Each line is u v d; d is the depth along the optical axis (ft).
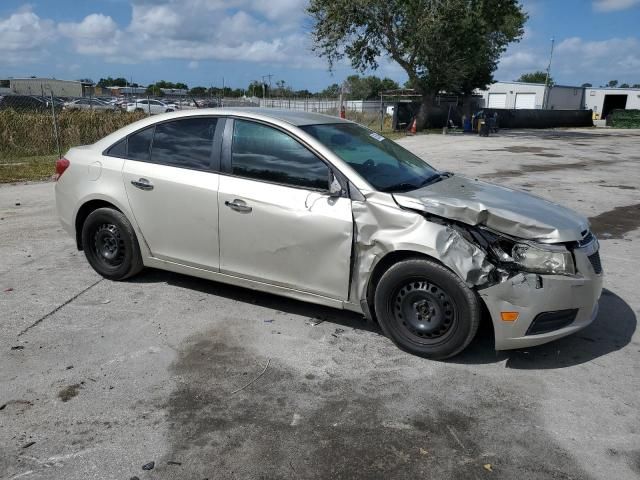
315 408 10.95
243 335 13.97
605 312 15.94
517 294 11.68
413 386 11.80
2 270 18.42
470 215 12.12
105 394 11.27
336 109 123.13
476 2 106.11
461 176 16.69
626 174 46.42
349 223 12.94
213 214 14.69
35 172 41.37
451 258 11.80
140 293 16.52
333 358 12.92
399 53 110.32
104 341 13.52
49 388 11.44
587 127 151.94
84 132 60.08
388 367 12.56
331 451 9.69
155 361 12.63
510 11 110.83
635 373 12.50
